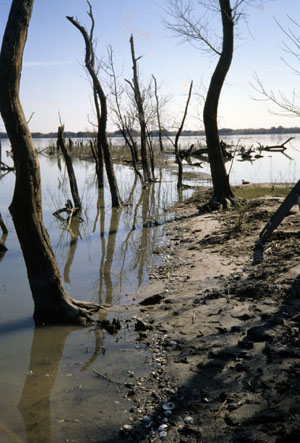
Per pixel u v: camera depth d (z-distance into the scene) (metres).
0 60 5.59
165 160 43.44
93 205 18.75
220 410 4.05
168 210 16.47
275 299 6.36
